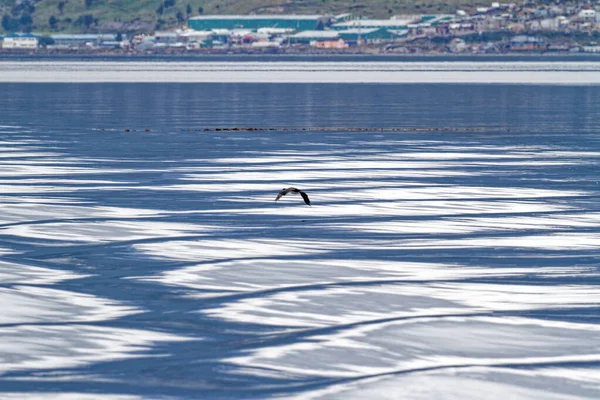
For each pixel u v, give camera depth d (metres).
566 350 31.83
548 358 31.06
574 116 153.25
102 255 46.59
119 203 64.00
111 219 57.31
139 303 37.44
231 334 33.50
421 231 54.06
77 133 121.44
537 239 51.62
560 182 75.56
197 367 30.20
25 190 69.94
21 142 108.88
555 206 63.34
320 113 160.00
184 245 49.19
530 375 29.56
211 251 47.88
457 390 28.41
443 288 40.06
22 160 90.12
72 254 46.84
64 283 40.59
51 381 28.94
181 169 83.88
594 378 29.38
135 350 31.78
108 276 42.00
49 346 32.00
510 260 46.00
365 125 135.00
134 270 43.22
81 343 32.38
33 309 36.28
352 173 81.12
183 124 136.38
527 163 89.06
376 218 58.50
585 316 35.81
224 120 144.12
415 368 30.12
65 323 34.56
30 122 140.25
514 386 28.69
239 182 75.25
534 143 109.50
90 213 59.59
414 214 60.09
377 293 39.06
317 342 32.56
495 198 66.94
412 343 32.47
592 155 96.00
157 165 86.88
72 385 28.66
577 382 29.05
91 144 107.00
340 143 109.06
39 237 51.34
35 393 27.95
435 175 79.94
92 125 134.50
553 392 28.30
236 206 63.16
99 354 31.36
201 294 38.91
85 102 195.00
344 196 67.81
